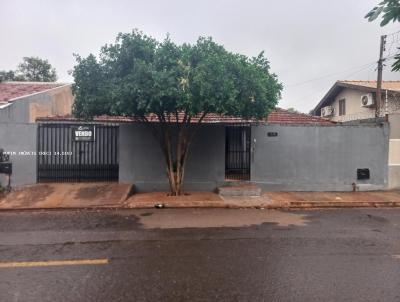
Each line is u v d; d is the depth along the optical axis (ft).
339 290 14.28
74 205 32.42
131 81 30.99
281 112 56.95
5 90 53.57
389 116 44.14
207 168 40.60
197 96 30.48
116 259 17.88
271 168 41.47
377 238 22.20
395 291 14.23
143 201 33.86
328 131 42.06
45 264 17.12
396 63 10.48
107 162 40.55
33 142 38.63
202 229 24.45
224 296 13.69
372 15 9.27
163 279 15.29
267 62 36.11
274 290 14.25
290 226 25.49
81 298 13.51
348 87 78.28
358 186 42.29
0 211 31.24
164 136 37.06
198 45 32.53
